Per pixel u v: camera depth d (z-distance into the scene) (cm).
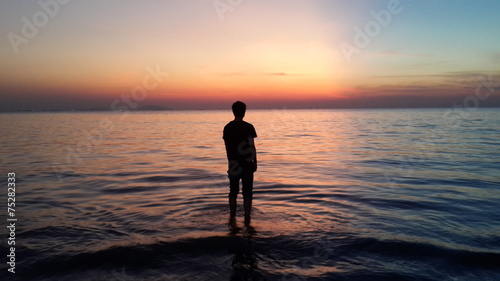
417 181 764
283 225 424
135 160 1178
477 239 374
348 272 289
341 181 773
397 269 296
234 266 301
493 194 625
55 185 730
